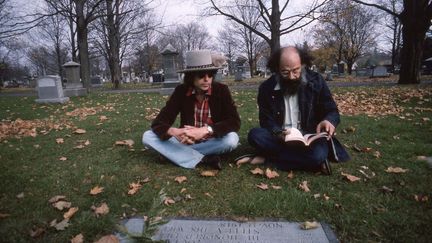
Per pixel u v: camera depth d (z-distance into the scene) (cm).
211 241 212
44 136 566
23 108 1112
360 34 4809
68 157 421
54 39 4222
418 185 296
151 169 360
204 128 344
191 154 356
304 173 335
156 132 350
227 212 258
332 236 217
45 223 250
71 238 231
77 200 290
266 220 243
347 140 457
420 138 465
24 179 344
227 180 323
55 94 1262
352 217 244
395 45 4944
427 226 230
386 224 234
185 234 221
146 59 5244
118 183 324
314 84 350
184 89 367
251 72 4862
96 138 525
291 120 361
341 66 4022
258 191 294
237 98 1034
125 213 263
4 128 678
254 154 377
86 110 954
